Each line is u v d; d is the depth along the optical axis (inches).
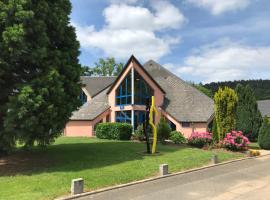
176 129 1282.0
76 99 572.7
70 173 445.7
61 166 500.1
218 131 842.2
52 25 546.0
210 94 2445.9
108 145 764.6
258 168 577.9
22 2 474.0
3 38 454.3
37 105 456.1
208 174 507.5
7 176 430.9
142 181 439.8
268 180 468.4
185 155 642.2
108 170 475.5
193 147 802.2
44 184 387.5
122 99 1280.8
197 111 1295.5
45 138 506.3
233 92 844.0
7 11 465.1
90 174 444.8
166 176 478.0
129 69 1239.5
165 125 901.2
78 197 356.8
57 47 577.3
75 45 597.0
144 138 907.4
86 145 765.9
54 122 500.7
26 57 490.9
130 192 384.5
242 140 786.2
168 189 402.3
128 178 442.9
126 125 950.4
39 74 505.4
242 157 706.2
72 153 625.9
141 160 566.6
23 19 471.8
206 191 395.9
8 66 486.3
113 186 406.6
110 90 1333.7
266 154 796.0
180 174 502.0
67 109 526.6
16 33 452.1
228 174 511.5
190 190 398.9
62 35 566.6
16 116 457.4
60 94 494.6
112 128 964.0
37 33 504.7
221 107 843.4
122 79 1273.4
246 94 1163.3
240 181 458.3
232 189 408.8
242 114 1147.3
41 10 514.3
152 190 395.5
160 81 1513.3
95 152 641.0
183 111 1310.3
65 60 548.4
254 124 1149.7
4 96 516.4
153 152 655.1
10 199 327.9
